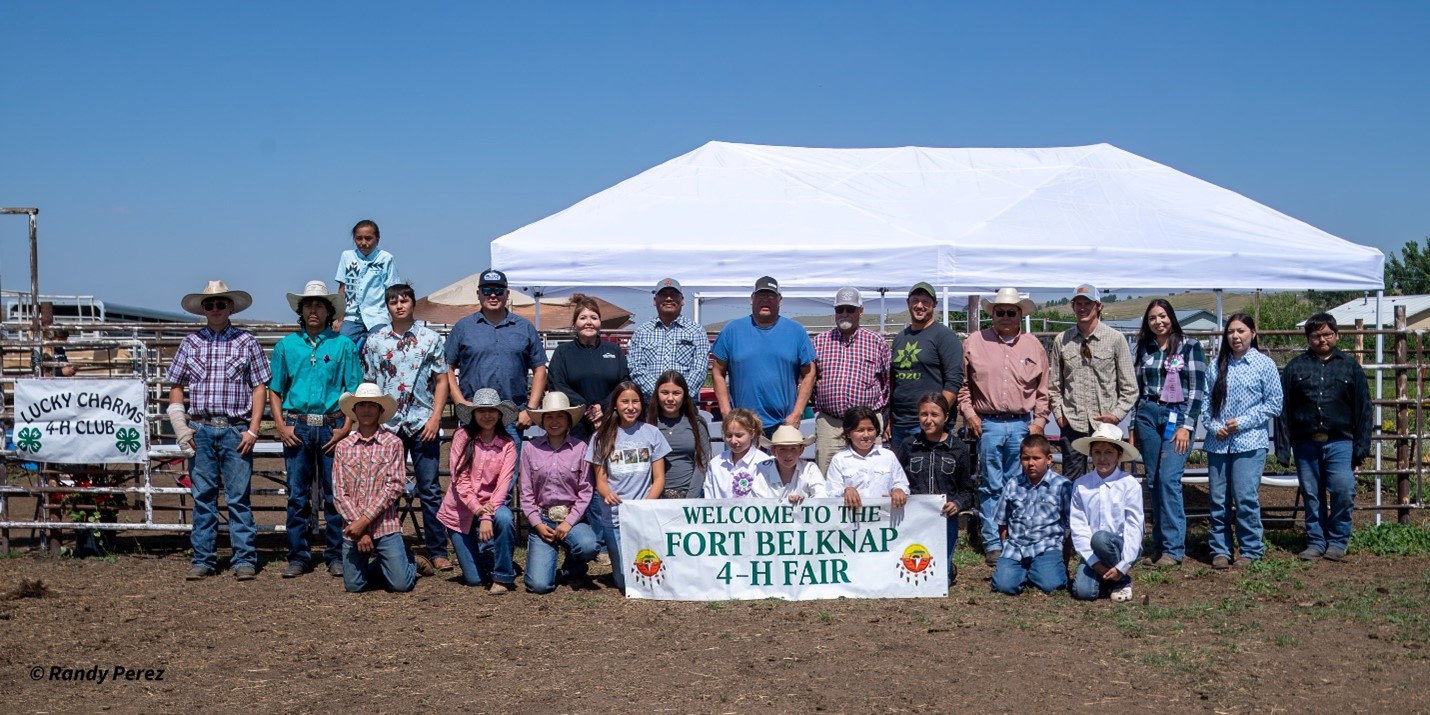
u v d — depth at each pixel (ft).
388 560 28.35
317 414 30.22
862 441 27.94
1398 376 37.60
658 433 28.86
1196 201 42.04
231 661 22.36
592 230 37.24
